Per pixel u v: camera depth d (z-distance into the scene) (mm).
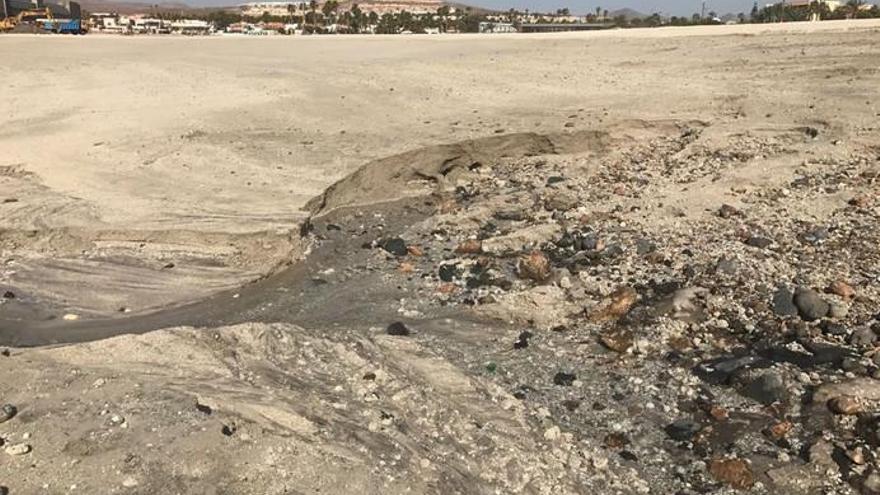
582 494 4676
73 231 8898
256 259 8648
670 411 5609
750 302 6969
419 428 5148
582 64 19734
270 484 4453
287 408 5152
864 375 5773
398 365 6035
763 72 17062
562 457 5020
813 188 9969
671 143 12469
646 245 8367
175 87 16719
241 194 10016
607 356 6395
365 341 6383
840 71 16234
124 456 4645
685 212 9328
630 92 15492
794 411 5477
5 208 9445
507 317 7152
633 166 11555
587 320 6988
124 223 9016
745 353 6258
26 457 4656
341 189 10461
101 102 15281
